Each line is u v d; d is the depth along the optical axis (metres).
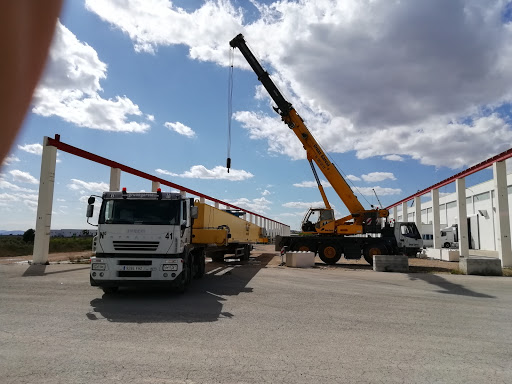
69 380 3.74
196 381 3.80
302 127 20.81
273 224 58.75
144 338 5.37
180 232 8.98
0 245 24.14
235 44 20.62
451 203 45.66
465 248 22.53
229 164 19.25
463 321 6.85
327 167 20.81
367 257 19.92
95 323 6.19
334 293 9.75
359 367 4.34
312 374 4.08
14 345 4.89
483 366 4.46
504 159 18.27
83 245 29.64
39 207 15.38
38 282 10.65
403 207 36.06
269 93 20.81
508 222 18.36
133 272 8.54
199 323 6.34
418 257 26.66
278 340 5.41
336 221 21.12
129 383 3.70
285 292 9.78
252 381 3.83
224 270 15.59
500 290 10.80
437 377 4.07
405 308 7.98
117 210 8.95
